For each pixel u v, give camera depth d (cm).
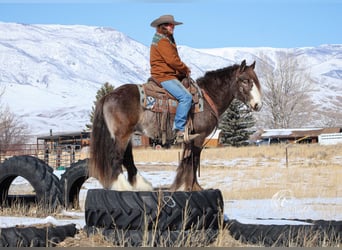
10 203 1326
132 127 1076
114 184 1038
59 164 3556
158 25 1112
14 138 6931
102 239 849
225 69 1184
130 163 1094
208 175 2559
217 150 4369
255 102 1169
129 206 832
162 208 827
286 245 848
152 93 1091
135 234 829
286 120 8938
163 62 1105
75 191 1362
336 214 1213
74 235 880
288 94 8950
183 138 1096
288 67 8925
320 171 2634
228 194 1725
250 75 1175
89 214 873
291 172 2594
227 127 7388
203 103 1123
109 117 1060
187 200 838
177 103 1101
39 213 1198
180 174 1089
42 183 1231
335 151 4038
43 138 5912
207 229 859
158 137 1102
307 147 4456
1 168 1277
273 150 4241
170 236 821
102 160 1055
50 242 826
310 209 1310
